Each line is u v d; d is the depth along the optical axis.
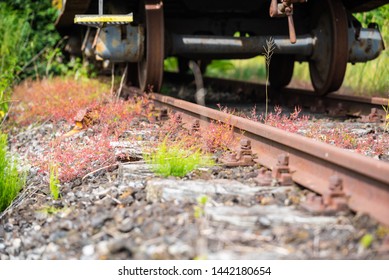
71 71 14.45
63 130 8.66
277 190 4.75
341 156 4.48
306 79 15.35
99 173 6.17
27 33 15.30
